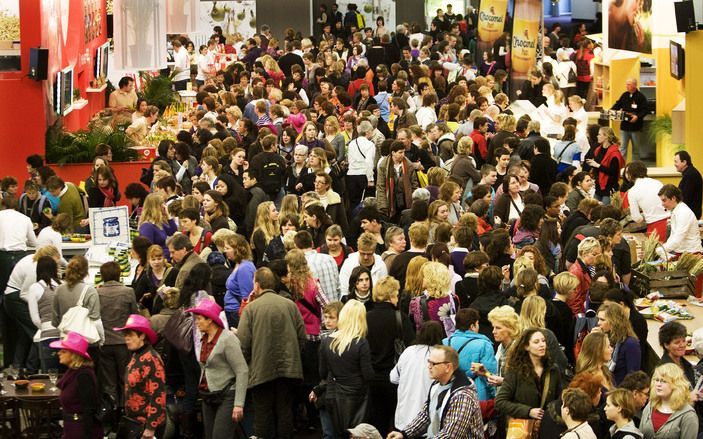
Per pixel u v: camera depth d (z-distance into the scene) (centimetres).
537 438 953
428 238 1409
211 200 1485
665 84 2516
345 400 1098
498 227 1530
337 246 1343
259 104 2264
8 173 2072
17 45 2194
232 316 1256
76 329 1198
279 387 1152
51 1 2183
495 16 3238
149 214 1483
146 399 1094
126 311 1254
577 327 1149
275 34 4700
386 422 1144
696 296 1413
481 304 1141
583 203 1479
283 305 1144
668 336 1042
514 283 1200
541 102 2700
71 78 2280
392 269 1297
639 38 2464
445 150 2050
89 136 2144
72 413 1059
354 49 3381
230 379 1113
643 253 1480
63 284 1250
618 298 1132
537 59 2950
